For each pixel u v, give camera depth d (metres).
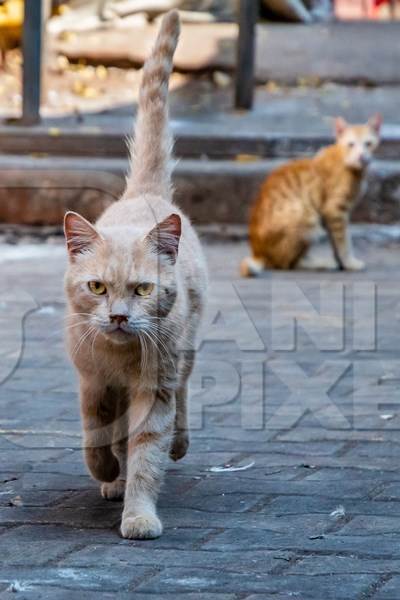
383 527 6.79
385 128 20.78
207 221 18.81
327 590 5.81
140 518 6.66
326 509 7.13
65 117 20.98
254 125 20.98
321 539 6.58
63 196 18.25
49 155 19.45
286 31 24.03
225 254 17.39
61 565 6.16
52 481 7.71
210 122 21.11
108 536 6.65
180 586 5.86
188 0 23.89
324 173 16.58
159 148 8.57
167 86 8.64
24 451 8.34
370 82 23.59
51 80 22.70
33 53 19.81
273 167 18.88
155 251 6.81
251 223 16.77
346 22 25.22
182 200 18.72
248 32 21.47
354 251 17.86
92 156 19.45
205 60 23.22
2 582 5.89
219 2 24.00
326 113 22.02
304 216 16.50
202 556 6.30
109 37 23.23
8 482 7.68
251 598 5.70
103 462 7.23
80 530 6.76
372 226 19.12
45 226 18.33
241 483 7.67
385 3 34.12
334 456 8.30
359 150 16.44
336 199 16.53
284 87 23.50
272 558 6.26
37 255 16.42
